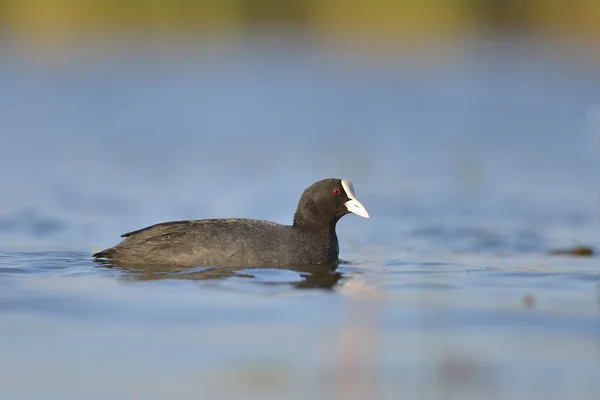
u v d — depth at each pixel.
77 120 31.91
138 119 32.38
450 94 38.56
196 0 50.75
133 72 41.84
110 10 49.62
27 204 19.33
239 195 20.62
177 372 8.16
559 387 7.86
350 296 11.12
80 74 40.97
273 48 47.88
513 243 15.99
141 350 8.79
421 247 15.59
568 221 18.27
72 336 9.24
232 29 51.28
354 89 39.59
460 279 12.45
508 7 50.66
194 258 12.67
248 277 12.09
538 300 11.02
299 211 13.78
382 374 8.21
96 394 7.65
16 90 37.28
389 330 9.62
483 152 26.97
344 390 7.74
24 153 25.86
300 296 11.05
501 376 8.14
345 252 14.95
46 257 13.60
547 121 32.53
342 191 13.63
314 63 44.91
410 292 11.46
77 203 19.56
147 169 23.88
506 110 34.91
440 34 50.53
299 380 7.96
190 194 20.69
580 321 9.97
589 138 29.12
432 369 8.33
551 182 22.64
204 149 27.12
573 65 44.41
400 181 22.78
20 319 9.84
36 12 48.84
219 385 7.83
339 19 51.28
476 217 18.72
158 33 50.09
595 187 21.95
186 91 38.25
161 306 10.44
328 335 9.31
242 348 8.85
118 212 18.69
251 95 37.75
